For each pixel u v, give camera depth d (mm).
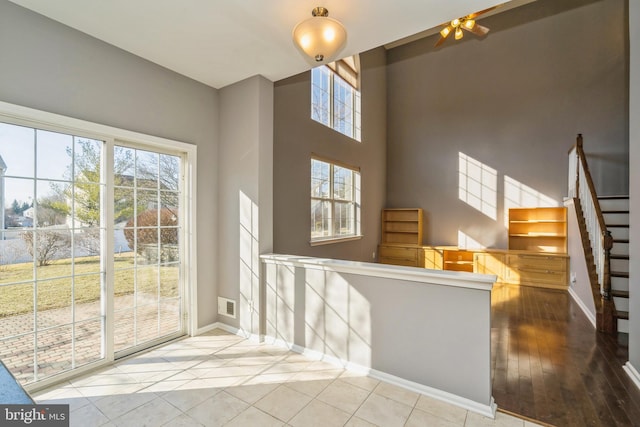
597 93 5328
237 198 3174
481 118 6223
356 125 5809
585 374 2424
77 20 2170
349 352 2486
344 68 5426
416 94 6855
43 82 2115
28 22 2051
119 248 2611
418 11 2061
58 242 2256
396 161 7035
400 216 6781
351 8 2031
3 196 1999
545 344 2988
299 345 2773
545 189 5664
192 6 2025
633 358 2389
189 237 3082
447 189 6523
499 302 4418
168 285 2984
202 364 2555
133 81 2617
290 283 2832
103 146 2484
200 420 1879
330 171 4977
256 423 1855
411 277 2174
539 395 2146
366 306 2400
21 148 2070
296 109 4031
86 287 2408
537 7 5762
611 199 4348
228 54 2637
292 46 2508
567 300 4516
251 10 2068
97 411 1950
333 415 1928
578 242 4465
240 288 3152
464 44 6387
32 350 2137
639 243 2289
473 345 1979
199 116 3143
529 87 5816
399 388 2209
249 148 3076
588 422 1871
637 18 2320
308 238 4250
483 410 1938
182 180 3078
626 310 3393
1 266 2004
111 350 2537
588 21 5402
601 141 5289
